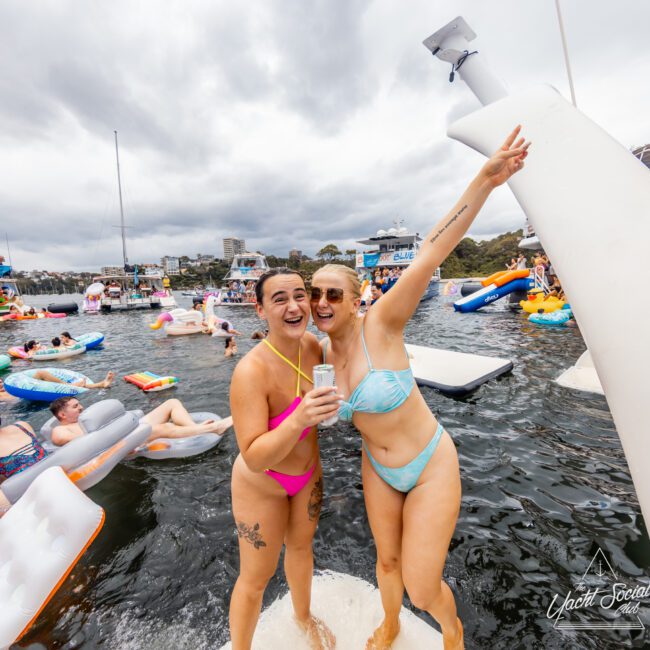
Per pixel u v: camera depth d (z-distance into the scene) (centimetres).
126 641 229
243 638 173
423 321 1700
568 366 784
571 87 286
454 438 474
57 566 239
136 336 1662
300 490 184
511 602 242
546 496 352
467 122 257
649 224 155
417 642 200
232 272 3544
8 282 3212
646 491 128
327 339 193
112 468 405
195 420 557
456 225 154
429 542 158
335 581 257
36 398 748
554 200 187
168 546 311
